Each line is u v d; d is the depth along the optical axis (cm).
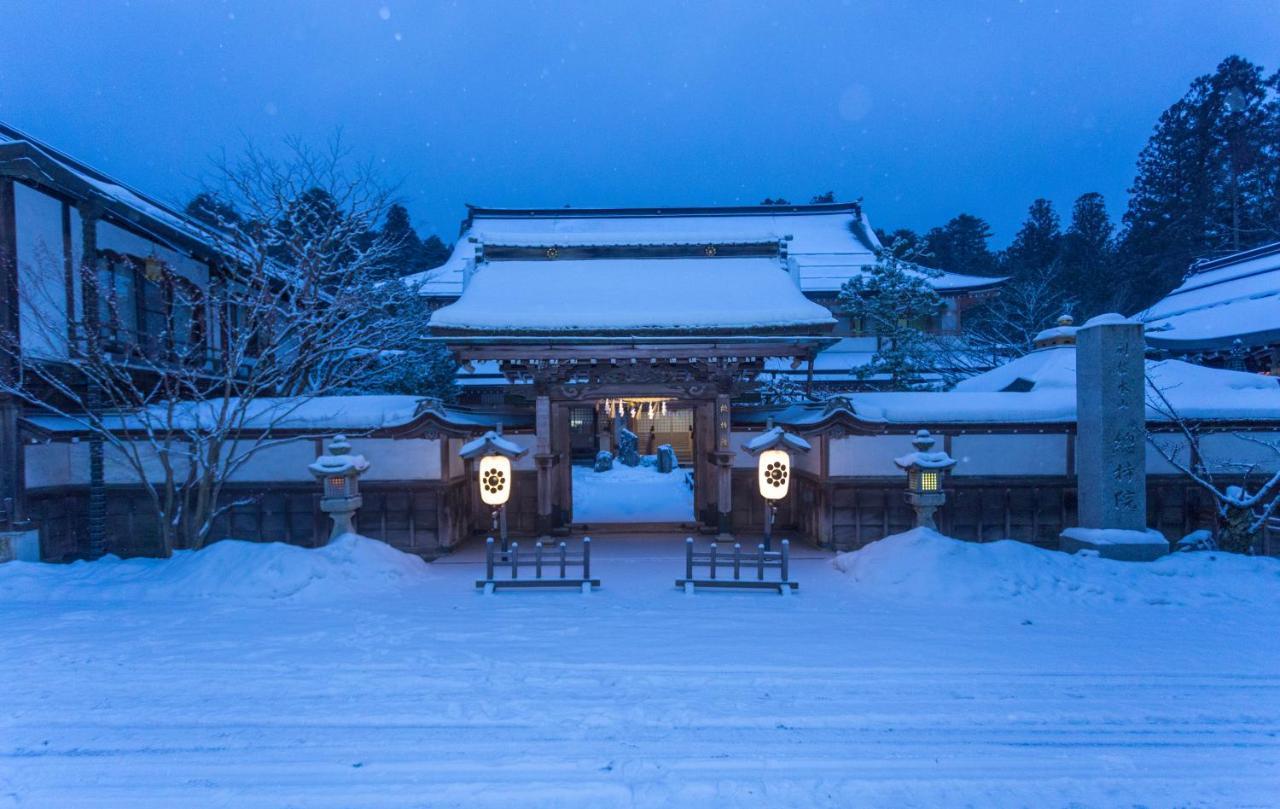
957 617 893
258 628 834
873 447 1419
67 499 1344
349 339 1622
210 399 1598
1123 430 1214
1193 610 924
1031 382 1650
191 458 1263
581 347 1433
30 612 916
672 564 1276
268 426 1363
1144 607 939
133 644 764
